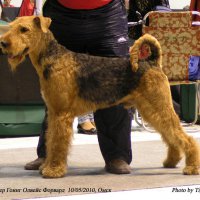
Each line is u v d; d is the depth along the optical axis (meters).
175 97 12.15
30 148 8.32
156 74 6.00
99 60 6.04
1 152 7.94
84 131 10.08
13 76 9.41
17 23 5.66
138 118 11.61
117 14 6.45
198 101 11.26
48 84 5.81
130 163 6.86
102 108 6.18
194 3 10.73
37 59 5.88
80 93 5.90
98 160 7.28
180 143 6.12
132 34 11.11
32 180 5.86
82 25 6.33
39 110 9.71
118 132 6.46
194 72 9.66
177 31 9.39
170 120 6.05
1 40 5.52
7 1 15.27
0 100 9.43
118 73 5.99
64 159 6.02
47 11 6.55
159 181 5.80
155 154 7.68
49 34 5.88
